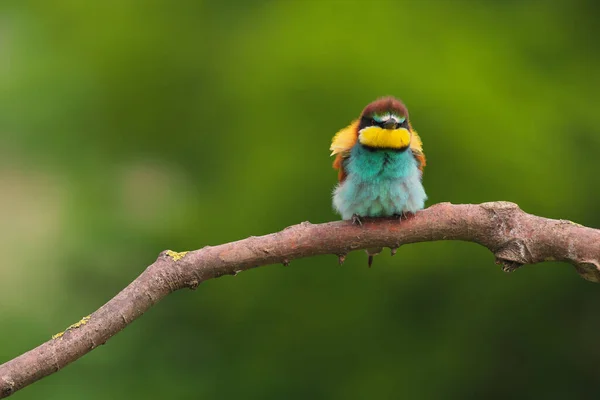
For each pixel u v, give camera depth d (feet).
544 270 40.60
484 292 41.09
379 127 23.89
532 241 19.76
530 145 38.47
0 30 45.91
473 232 20.17
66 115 43.70
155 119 44.88
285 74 39.68
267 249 19.48
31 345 39.91
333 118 39.17
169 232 41.47
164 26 45.57
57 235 43.01
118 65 44.55
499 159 37.99
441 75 38.75
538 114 39.47
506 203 20.21
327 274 40.42
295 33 40.88
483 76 39.17
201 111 44.60
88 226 41.98
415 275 40.19
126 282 41.70
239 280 40.70
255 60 41.47
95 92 44.47
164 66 44.80
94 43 45.01
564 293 42.68
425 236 20.33
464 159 38.17
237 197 40.16
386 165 23.85
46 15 45.65
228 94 42.63
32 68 44.34
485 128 37.76
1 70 44.68
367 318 40.96
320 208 39.11
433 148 38.29
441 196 38.81
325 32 40.32
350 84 38.88
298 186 38.96
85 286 42.01
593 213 41.47
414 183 24.06
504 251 20.03
